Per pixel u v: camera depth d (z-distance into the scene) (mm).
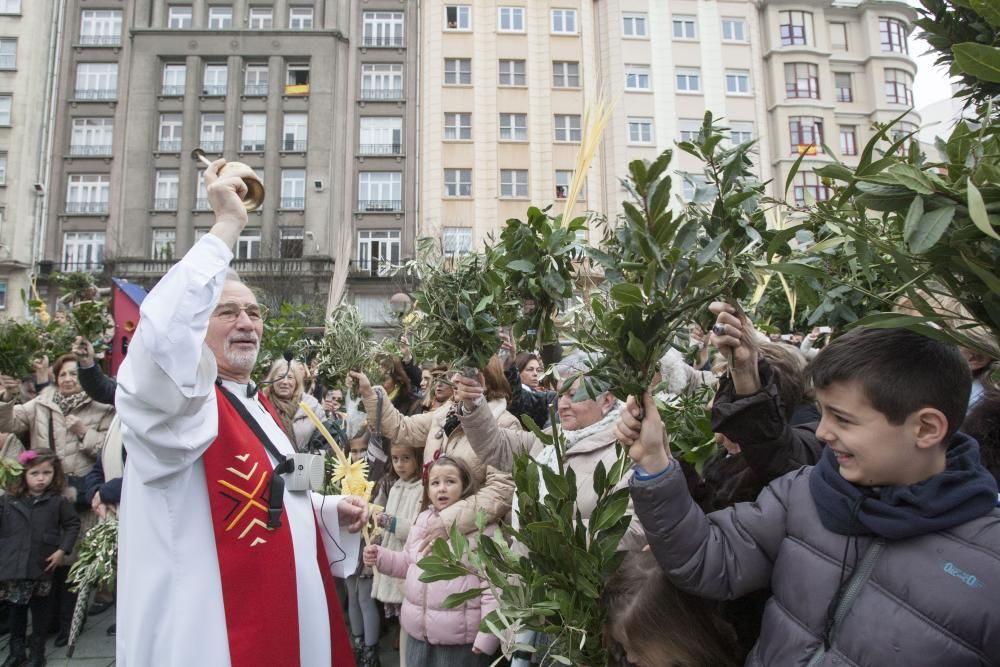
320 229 23594
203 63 24891
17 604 3934
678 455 1942
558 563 1498
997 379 1376
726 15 24375
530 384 4309
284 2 25203
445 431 3375
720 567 1319
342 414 5375
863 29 25672
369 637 3760
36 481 4051
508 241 1775
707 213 1389
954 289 1061
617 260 1387
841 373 1170
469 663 2736
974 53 930
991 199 938
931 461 1147
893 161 1022
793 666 1181
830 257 1545
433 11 23844
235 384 2123
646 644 1419
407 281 3016
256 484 1915
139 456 1742
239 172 1940
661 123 23000
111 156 24188
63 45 24672
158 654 1745
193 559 1798
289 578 1894
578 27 23578
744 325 1487
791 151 24078
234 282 2195
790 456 1553
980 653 1030
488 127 22953
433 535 2871
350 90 24531
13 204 23438
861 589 1146
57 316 6066
